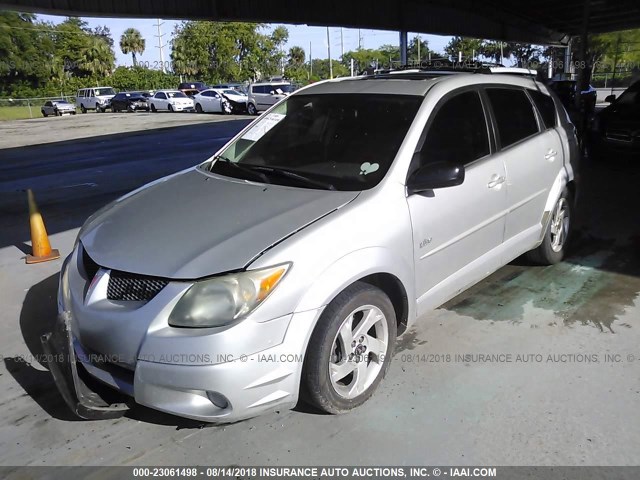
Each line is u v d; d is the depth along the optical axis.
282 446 2.92
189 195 3.55
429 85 3.91
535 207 4.61
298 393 2.87
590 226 6.41
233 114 32.88
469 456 2.80
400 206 3.28
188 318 2.63
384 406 3.20
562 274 4.98
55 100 44.72
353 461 2.80
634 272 4.98
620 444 2.84
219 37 61.56
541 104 4.90
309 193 3.32
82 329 2.91
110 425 3.14
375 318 3.18
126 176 11.33
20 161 14.55
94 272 3.07
